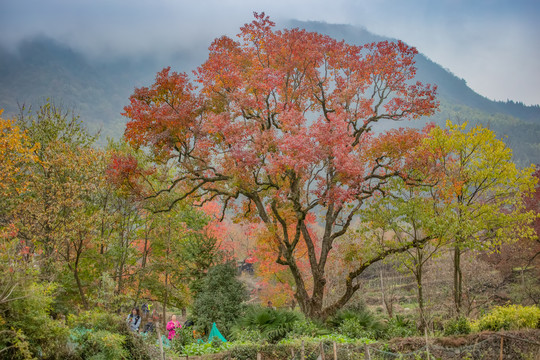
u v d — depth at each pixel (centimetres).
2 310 1186
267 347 1653
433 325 2173
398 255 2300
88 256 2539
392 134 2428
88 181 2411
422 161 2350
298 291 2433
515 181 2392
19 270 1245
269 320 1967
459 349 1694
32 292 1230
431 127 2561
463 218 2266
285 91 2548
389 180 2484
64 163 2347
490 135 2430
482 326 1956
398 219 2383
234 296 2344
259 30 2494
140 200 2342
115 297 2344
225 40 2484
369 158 2461
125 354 1444
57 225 2184
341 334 1955
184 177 2397
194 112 2320
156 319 2255
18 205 2084
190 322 2359
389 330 2019
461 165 2486
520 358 1662
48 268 2077
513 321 1916
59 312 2139
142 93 2283
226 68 2320
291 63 2488
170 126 2211
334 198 2142
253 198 2478
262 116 2503
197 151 2377
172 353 1680
